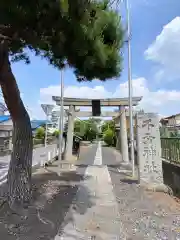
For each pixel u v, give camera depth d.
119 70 6.11
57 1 3.88
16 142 6.31
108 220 5.32
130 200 6.95
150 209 6.13
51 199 6.84
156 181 8.67
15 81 6.05
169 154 10.38
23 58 6.54
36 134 40.25
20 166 6.21
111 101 16.48
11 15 4.01
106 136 38.50
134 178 10.29
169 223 5.15
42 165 13.93
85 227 4.89
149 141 8.94
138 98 16.36
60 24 4.50
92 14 4.78
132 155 11.17
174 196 7.61
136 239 4.34
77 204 6.47
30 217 5.34
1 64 5.59
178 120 29.55
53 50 5.52
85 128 43.69
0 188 7.94
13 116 6.26
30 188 6.38
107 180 9.92
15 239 4.25
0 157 20.61
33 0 3.86
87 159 18.41
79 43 4.84
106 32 5.66
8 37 5.06
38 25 4.55
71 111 17.02
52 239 4.28
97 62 5.32
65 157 17.19
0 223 4.98
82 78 6.23
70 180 9.84
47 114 14.41
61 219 5.31
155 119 8.91
